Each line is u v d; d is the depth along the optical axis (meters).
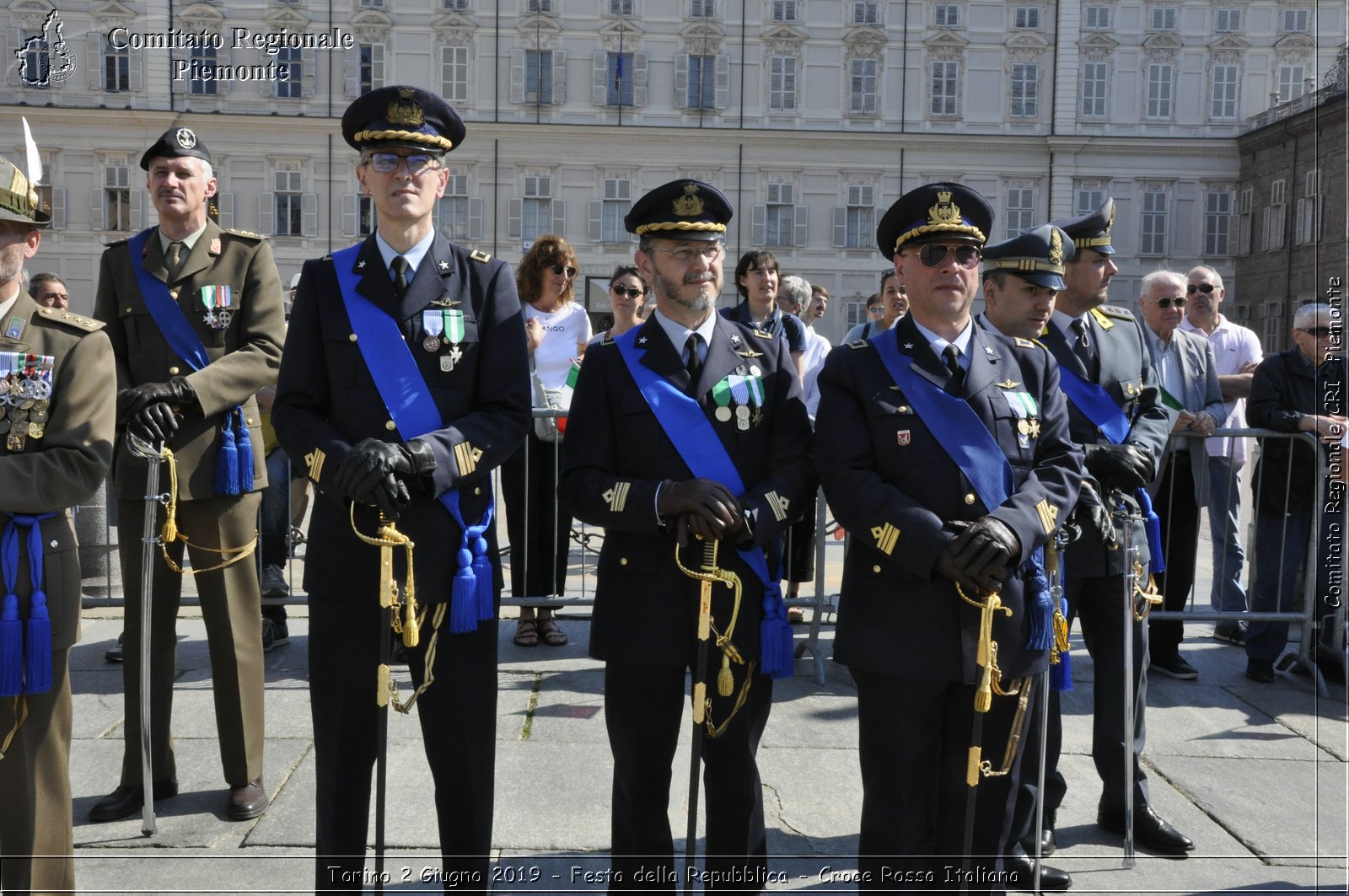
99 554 6.51
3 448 3.03
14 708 3.04
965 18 31.97
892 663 3.03
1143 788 3.87
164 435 3.71
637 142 31.84
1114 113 32.25
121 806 3.90
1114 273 4.00
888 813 3.08
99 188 29.91
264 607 5.81
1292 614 5.52
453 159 31.38
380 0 30.66
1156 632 5.65
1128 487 3.79
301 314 3.23
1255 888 3.54
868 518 3.00
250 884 3.45
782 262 32.44
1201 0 31.98
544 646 5.93
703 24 31.67
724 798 3.23
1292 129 29.58
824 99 32.12
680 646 3.17
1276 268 30.34
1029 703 3.16
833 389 3.21
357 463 2.85
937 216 3.16
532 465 5.87
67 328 3.14
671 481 3.10
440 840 3.24
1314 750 4.67
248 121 30.00
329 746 3.14
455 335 3.19
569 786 4.18
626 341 3.35
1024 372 3.30
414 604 2.96
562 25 31.34
